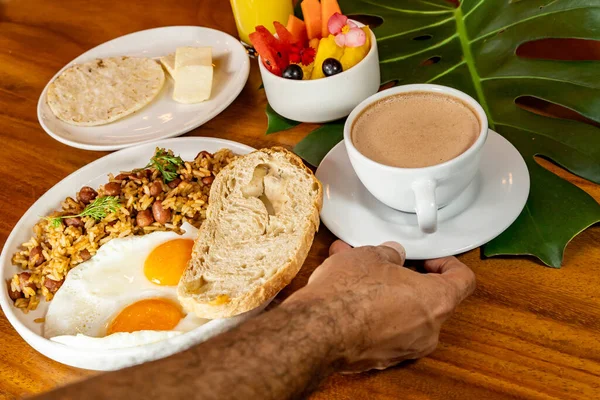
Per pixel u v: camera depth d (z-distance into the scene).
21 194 0.74
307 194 0.63
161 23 0.91
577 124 0.68
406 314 0.54
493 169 0.64
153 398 0.46
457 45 0.78
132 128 0.77
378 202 0.64
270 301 0.61
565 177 0.66
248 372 0.48
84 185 0.72
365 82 0.71
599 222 0.62
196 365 0.48
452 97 0.62
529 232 0.61
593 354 0.55
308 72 0.73
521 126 0.69
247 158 0.66
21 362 0.61
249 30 0.83
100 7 0.96
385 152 0.60
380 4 0.84
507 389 0.54
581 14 0.75
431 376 0.55
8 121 0.82
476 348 0.56
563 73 0.72
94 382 0.47
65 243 0.66
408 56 0.78
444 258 0.59
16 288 0.64
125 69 0.83
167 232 0.66
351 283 0.54
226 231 0.63
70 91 0.82
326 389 0.56
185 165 0.69
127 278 0.64
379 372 0.56
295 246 0.60
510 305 0.58
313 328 0.51
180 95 0.78
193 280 0.61
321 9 0.74
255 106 0.78
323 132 0.72
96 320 0.62
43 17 0.96
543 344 0.56
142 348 0.57
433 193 0.58
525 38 0.75
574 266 0.60
